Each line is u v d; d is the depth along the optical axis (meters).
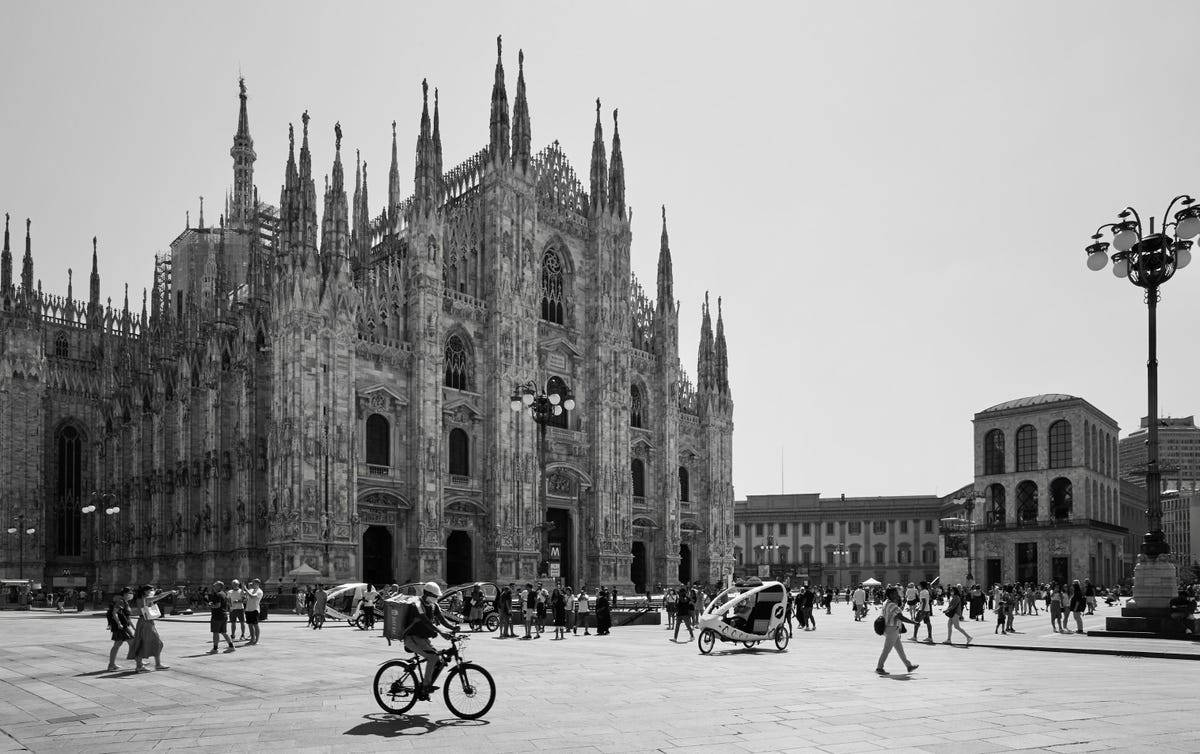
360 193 92.69
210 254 129.00
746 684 23.64
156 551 91.75
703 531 107.38
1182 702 20.16
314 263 73.19
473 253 87.56
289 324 71.81
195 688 23.62
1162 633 40.66
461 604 57.12
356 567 72.38
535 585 77.00
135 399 99.19
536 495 86.38
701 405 109.50
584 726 17.20
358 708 19.77
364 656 32.31
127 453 101.75
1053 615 48.50
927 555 170.12
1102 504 131.38
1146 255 40.00
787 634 37.53
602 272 96.75
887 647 26.48
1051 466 126.12
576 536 90.88
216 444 82.56
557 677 25.34
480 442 84.44
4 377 102.44
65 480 109.75
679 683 23.88
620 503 94.69
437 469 78.81
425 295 79.75
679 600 41.59
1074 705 19.64
